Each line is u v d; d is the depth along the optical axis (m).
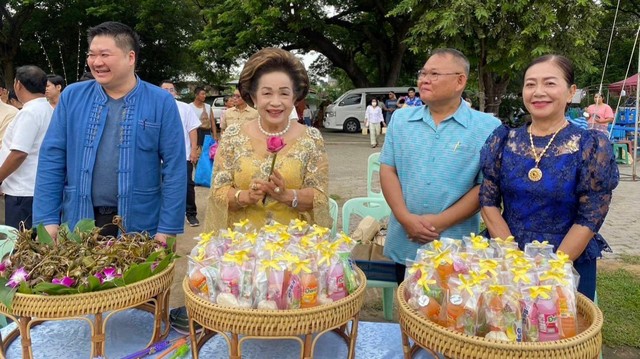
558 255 1.50
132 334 1.82
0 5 20.14
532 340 1.31
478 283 1.35
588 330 1.29
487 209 2.04
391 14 13.22
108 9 20.03
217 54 20.80
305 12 17.16
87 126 2.28
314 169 2.16
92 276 1.48
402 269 2.67
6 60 21.09
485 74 12.98
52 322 1.90
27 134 3.38
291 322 1.36
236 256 1.48
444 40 12.09
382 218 3.84
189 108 5.87
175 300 3.92
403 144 2.50
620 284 4.25
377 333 1.86
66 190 2.34
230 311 1.36
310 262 1.48
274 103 2.03
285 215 2.14
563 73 1.88
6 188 3.58
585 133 1.89
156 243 1.81
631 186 8.91
